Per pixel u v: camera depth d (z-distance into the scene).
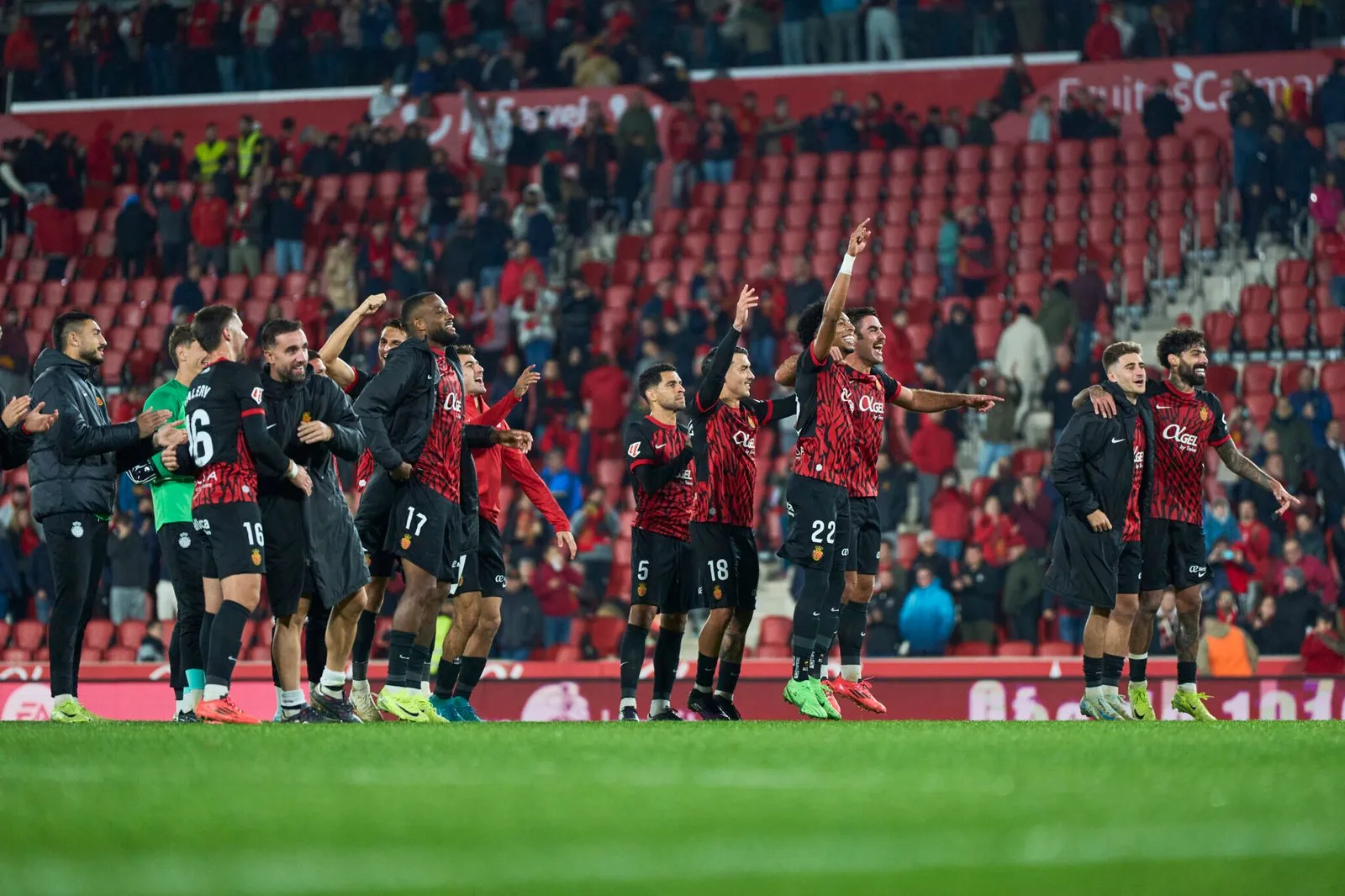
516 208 84.19
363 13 96.00
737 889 6.80
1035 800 10.81
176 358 32.56
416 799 10.99
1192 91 85.50
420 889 6.70
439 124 92.56
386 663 52.81
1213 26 85.62
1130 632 32.94
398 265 80.81
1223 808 10.34
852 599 32.50
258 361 81.12
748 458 33.75
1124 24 87.62
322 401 27.89
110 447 28.80
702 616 60.09
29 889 6.67
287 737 20.17
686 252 83.88
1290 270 74.50
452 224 84.19
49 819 9.74
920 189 84.44
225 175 87.19
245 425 25.22
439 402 29.61
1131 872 7.42
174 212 86.19
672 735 20.61
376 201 85.62
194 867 7.46
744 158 88.25
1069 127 83.69
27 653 61.12
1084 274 71.12
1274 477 58.50
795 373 33.50
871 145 86.94
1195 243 78.12
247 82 97.50
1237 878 7.29
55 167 92.06
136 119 98.25
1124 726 25.64
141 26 98.62
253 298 84.06
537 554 60.75
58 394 29.47
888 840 8.56
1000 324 73.81
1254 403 67.62
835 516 30.28
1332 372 68.38
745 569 34.00
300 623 29.06
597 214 85.56
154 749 17.19
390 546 29.59
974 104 90.69
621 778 12.88
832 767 14.05
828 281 80.12
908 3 91.75
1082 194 81.56
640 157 85.56
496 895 6.56
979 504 62.88
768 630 59.09
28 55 99.62
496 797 11.16
